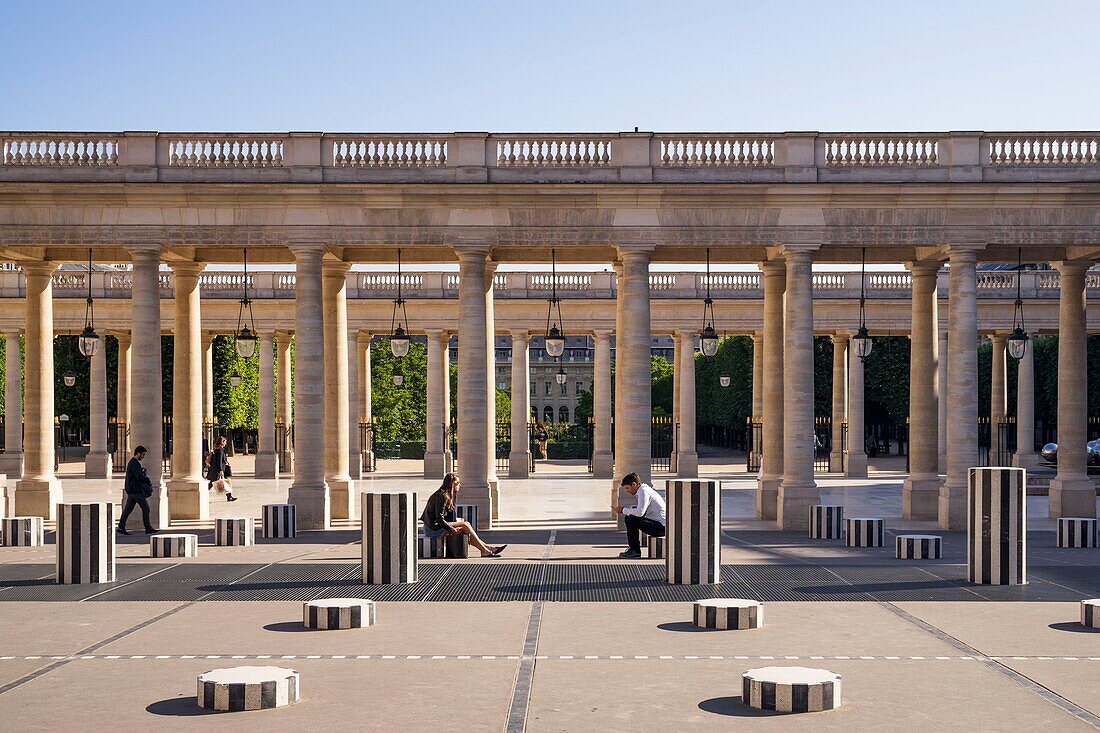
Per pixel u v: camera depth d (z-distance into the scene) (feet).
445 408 212.64
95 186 119.55
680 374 215.10
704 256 133.08
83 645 57.72
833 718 43.96
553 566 86.84
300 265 121.49
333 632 60.90
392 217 121.60
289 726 43.09
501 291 209.05
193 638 59.41
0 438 322.14
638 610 67.51
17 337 210.18
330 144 121.39
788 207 121.39
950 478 121.19
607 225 121.49
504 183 119.85
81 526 78.79
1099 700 46.57
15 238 121.08
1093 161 121.60
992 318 212.84
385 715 44.52
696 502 77.30
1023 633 60.39
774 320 134.10
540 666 52.80
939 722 43.39
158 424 122.42
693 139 121.19
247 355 132.87
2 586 77.30
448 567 86.38
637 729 42.60
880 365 295.89
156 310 122.11
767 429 133.90
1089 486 133.18
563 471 231.09
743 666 52.80
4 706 45.91
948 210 121.39
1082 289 134.31
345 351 134.82
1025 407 216.54
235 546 102.06
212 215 121.39
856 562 89.97
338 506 132.05
